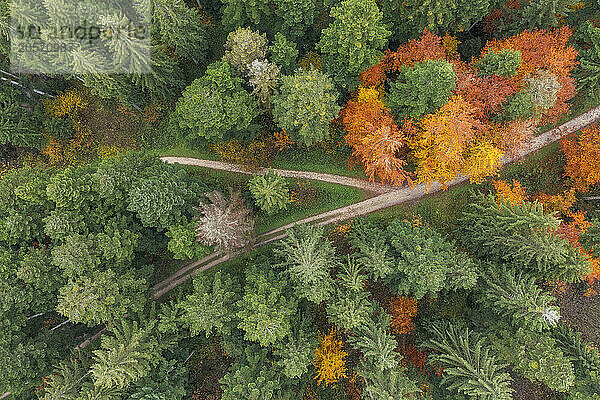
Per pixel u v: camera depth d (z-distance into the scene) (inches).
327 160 1868.8
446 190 1833.2
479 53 1807.3
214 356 1734.7
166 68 1571.1
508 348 1337.4
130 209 1357.0
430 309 1768.0
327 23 1772.9
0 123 1594.5
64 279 1370.6
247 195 1798.7
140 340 1326.3
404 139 1534.2
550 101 1357.0
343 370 1560.0
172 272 1851.6
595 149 1566.2
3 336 1302.9
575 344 1429.6
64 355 1505.9
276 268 1546.5
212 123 1476.4
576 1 1434.5
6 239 1326.3
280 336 1269.7
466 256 1515.7
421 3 1482.5
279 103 1469.0
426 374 1605.6
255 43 1477.6
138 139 1894.7
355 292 1395.2
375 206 1855.3
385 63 1594.5
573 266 1317.7
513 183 1797.5
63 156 1854.1
